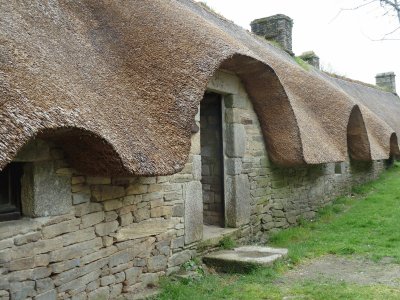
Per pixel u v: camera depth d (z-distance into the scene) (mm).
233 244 5496
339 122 7922
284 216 7078
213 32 4820
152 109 3746
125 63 4027
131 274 3969
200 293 4047
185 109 3846
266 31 12281
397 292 3941
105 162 3188
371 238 6266
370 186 10867
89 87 3301
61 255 3268
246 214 6062
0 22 2959
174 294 3975
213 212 6094
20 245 2963
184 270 4613
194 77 4078
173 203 4551
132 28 4367
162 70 4062
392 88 21297
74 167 3398
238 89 6039
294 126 6316
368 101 15312
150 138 3455
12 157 2250
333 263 5133
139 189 4090
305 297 3867
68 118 2680
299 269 4902
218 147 6078
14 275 2906
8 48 2748
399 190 10031
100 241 3646
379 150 10242
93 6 4461
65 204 3322
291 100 6855
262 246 5613
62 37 3582
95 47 3916
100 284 3631
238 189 5910
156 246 4293
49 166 3209
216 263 4906
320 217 7996
